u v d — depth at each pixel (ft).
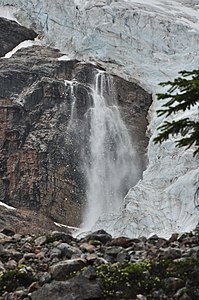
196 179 183.93
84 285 49.83
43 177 219.20
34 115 235.40
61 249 62.23
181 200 183.32
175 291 50.70
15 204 213.05
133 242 65.26
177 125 57.41
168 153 207.10
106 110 250.37
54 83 243.60
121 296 49.98
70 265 55.57
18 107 234.17
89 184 228.02
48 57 272.51
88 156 234.99
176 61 269.85
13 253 64.03
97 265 56.13
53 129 232.53
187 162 199.41
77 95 246.68
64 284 49.70
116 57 272.31
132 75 268.21
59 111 239.30
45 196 216.13
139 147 244.22
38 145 225.56
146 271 53.26
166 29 277.23
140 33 276.00
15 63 256.32
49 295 49.37
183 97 56.49
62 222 213.05
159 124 241.55
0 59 263.90
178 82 56.03
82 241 67.46
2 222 190.70
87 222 216.54
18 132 228.02
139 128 251.39
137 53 273.13
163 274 53.06
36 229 193.16
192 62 266.77
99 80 258.37
